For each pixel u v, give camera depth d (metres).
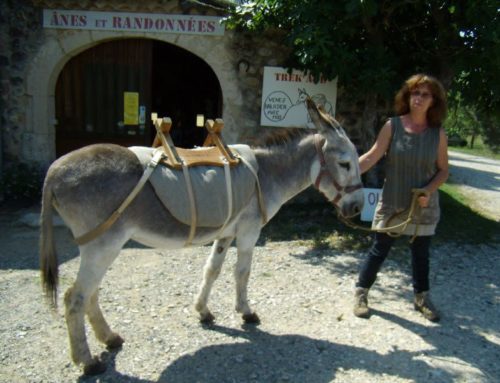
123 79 8.06
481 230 7.16
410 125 3.84
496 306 4.53
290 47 6.91
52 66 7.69
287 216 7.32
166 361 3.33
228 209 3.27
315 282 4.91
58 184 2.88
